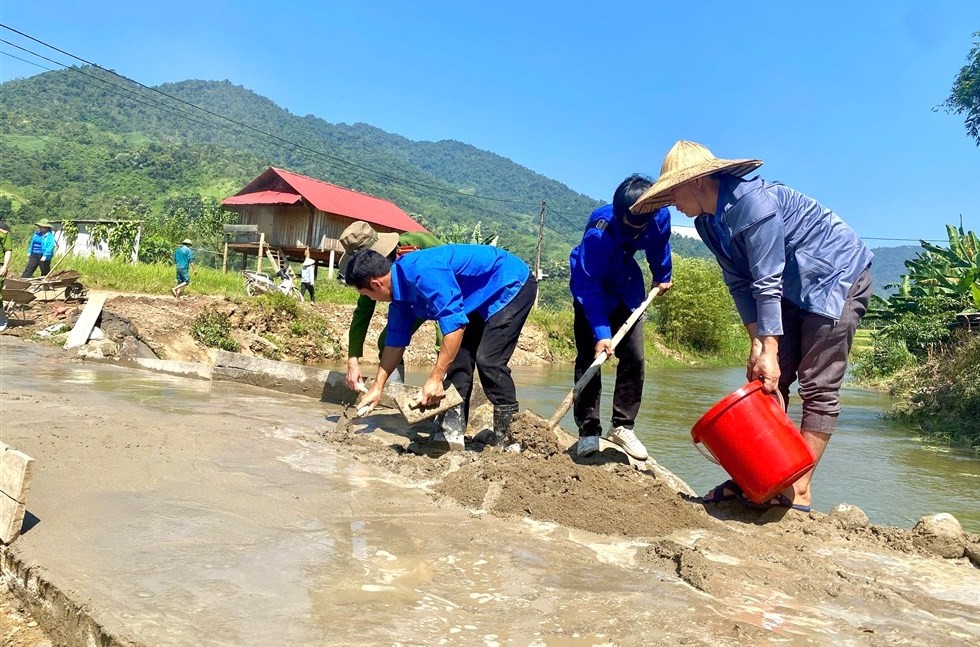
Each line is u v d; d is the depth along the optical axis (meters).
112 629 1.89
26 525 2.65
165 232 30.61
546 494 3.34
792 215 3.33
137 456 3.73
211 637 1.87
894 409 12.95
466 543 2.77
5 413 4.66
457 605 2.18
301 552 2.55
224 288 19.33
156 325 13.65
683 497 3.77
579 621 2.11
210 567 2.35
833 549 3.07
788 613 2.29
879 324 21.62
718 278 40.62
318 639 1.90
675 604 2.28
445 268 3.91
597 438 4.26
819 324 3.38
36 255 13.71
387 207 32.12
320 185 29.97
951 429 10.17
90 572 2.26
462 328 3.87
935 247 19.33
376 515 3.05
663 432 9.36
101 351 8.80
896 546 3.12
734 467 3.31
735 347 42.41
